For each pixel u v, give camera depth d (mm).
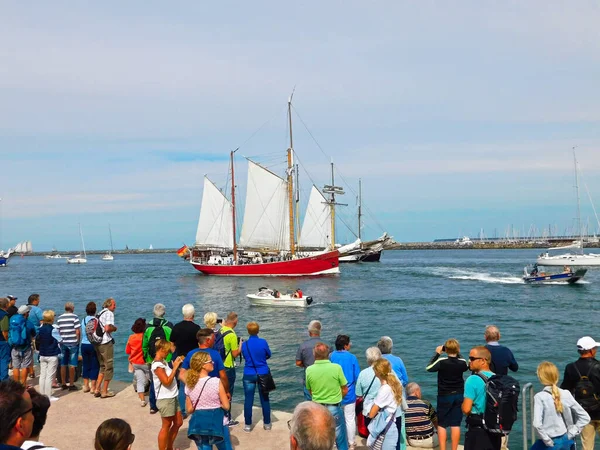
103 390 11930
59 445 9016
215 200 104312
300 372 23031
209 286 78500
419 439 9578
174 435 8602
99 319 11844
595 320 39156
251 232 95562
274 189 93125
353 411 9156
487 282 74750
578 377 7797
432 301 52906
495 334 8719
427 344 30266
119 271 135500
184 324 10016
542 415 6930
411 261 154125
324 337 33625
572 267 96938
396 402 7465
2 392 4141
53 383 13102
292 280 83875
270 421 10211
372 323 39156
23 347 11641
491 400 6988
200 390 7234
